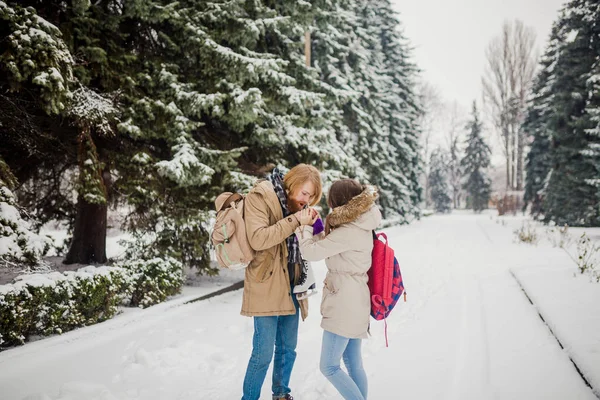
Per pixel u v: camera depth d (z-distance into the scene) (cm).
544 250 1196
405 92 2894
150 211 715
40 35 476
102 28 649
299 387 337
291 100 824
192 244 742
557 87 2211
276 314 271
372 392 327
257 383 275
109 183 755
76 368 367
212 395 322
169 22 703
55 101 506
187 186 712
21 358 382
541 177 2914
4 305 394
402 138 2672
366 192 259
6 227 447
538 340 427
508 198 4334
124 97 655
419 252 1227
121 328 486
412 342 444
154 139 753
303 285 292
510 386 327
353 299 259
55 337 438
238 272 929
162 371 364
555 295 570
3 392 317
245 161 872
